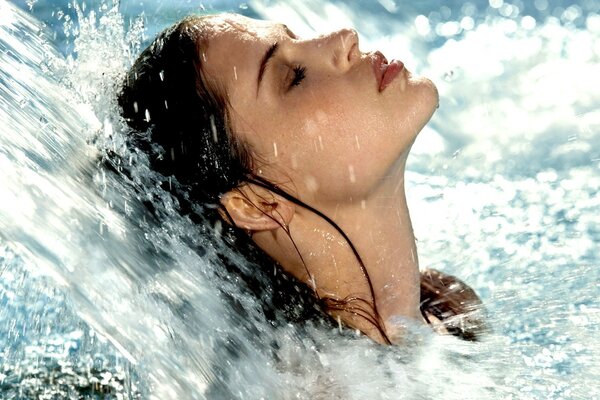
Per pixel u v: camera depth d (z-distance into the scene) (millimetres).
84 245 3205
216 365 3344
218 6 7734
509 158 6566
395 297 3992
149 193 3793
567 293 4520
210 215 3902
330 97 3742
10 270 3768
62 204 3283
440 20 8664
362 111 3738
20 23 4457
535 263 4949
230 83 3785
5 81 3686
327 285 3936
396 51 8094
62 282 3002
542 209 5703
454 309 4344
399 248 3971
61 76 4145
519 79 7734
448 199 6027
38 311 3725
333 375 3568
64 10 6566
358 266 3924
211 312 3518
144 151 3900
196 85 3842
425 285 4441
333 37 3832
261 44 3818
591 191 5887
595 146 6551
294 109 3750
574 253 5023
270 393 3406
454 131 7074
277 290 3857
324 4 8461
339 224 3871
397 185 3924
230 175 3854
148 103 3945
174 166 3875
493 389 3650
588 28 8461
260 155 3797
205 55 3832
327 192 3803
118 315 3121
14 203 3068
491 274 4883
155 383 3082
